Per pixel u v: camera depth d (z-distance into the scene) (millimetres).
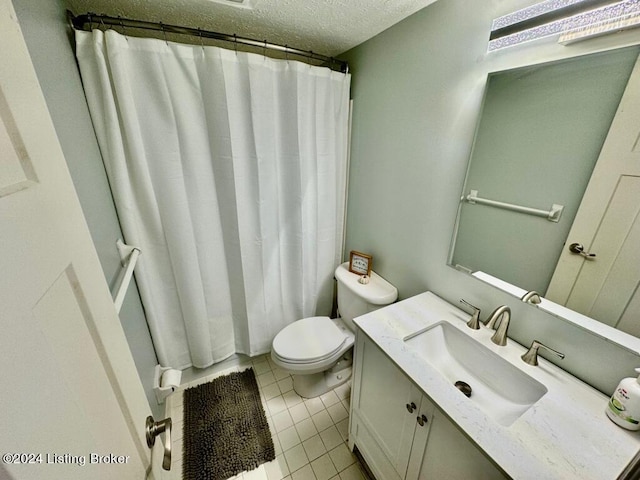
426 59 1182
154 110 1205
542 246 918
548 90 833
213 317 1681
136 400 582
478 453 700
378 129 1528
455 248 1224
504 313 991
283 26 1298
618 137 714
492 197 1042
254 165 1457
